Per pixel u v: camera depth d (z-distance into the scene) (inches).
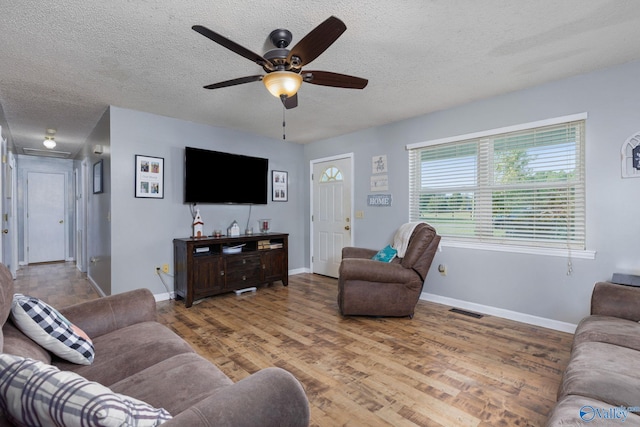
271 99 127.0
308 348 97.1
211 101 129.4
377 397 72.2
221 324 117.7
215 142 168.2
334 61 95.4
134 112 140.9
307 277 198.1
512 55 92.5
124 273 138.6
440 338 104.2
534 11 72.1
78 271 225.9
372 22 75.9
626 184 98.7
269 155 194.1
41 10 70.2
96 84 112.3
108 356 55.2
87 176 198.1
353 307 120.3
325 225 200.1
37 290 172.9
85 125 166.9
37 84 111.9
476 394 73.0
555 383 77.2
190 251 139.5
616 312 73.5
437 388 75.5
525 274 118.5
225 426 31.0
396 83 111.9
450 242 138.6
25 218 257.4
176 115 148.3
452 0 68.0
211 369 50.6
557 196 113.0
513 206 123.2
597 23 76.7
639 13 72.7
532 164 118.3
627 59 95.8
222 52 89.9
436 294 143.9
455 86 115.0
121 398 30.2
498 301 125.2
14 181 214.1
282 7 70.1
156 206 147.9
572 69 102.0
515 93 119.6
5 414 30.2
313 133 184.1
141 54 90.8
